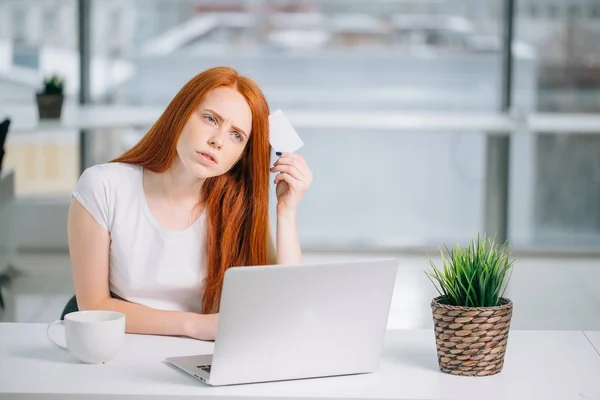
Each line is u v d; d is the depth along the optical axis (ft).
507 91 20.52
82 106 20.79
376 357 6.11
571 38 20.42
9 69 20.56
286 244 7.49
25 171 20.12
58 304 15.65
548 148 20.80
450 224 20.93
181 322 6.82
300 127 18.44
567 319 15.10
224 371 5.74
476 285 6.03
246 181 7.32
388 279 5.98
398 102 20.47
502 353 6.10
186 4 20.25
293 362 5.90
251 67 20.33
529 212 20.95
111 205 7.14
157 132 7.08
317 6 20.11
